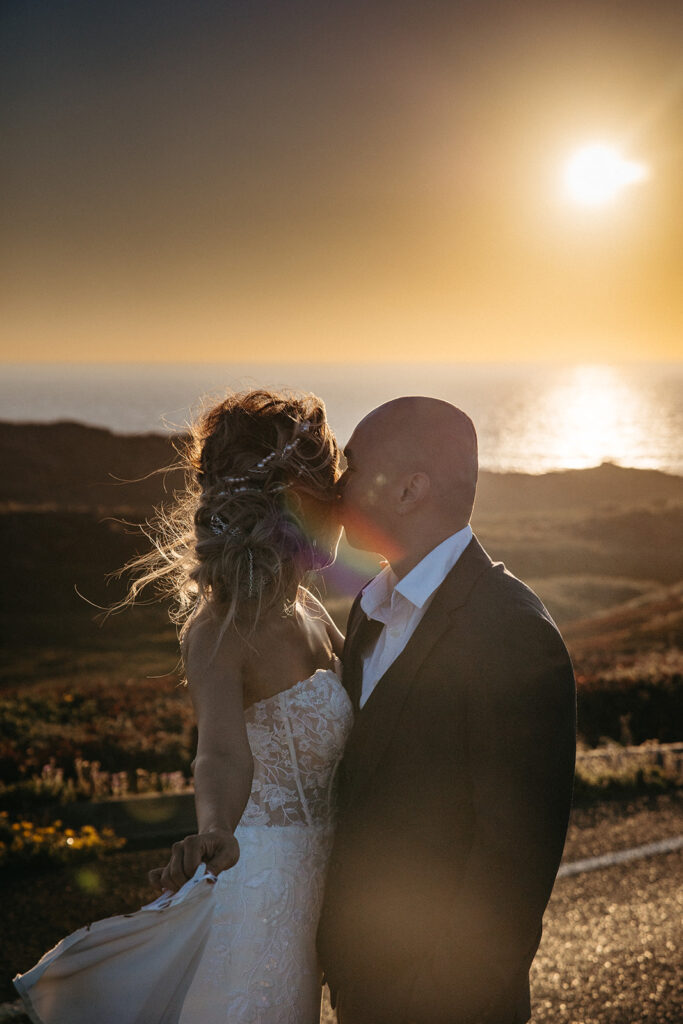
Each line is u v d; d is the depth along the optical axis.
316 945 2.16
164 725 12.31
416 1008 1.85
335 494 2.17
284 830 2.11
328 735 2.13
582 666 18.95
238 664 1.98
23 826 6.43
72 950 1.56
